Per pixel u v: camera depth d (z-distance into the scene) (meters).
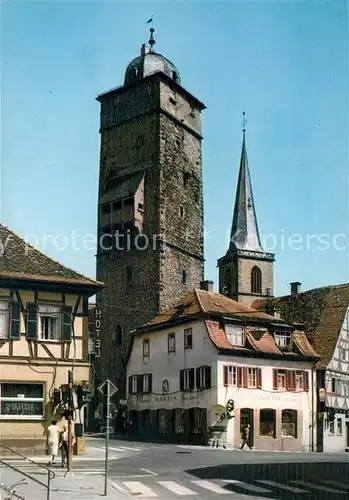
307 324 60.81
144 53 71.69
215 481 23.36
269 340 51.75
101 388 20.75
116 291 67.06
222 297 55.94
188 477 24.41
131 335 58.25
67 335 33.59
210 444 47.00
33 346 32.88
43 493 19.34
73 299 34.09
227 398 47.72
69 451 24.59
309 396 52.50
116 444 43.44
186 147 70.94
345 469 28.67
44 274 33.69
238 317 50.56
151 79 68.56
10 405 32.09
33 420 32.22
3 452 31.41
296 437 51.22
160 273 64.12
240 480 23.78
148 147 67.69
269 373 50.56
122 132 70.19
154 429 53.88
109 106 71.69
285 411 50.97
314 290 65.12
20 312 32.91
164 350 54.00
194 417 49.59
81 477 23.50
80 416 33.19
